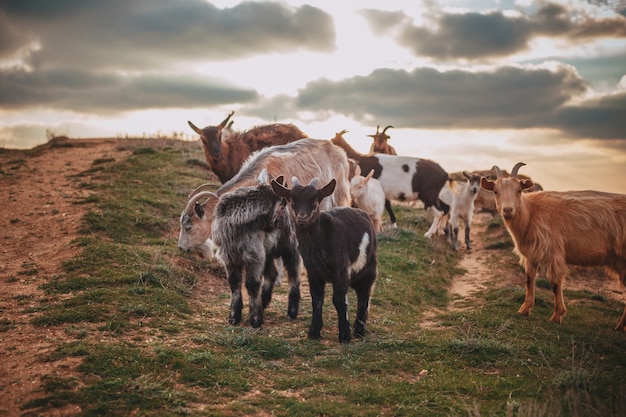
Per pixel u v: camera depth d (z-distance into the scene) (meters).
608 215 9.06
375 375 6.43
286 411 5.41
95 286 8.39
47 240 10.45
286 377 6.21
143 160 17.25
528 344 7.58
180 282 9.09
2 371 5.83
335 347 7.18
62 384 5.51
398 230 15.34
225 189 8.70
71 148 20.09
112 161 17.20
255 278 7.60
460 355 7.05
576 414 5.25
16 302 7.79
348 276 7.17
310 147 10.10
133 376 5.82
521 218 9.18
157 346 6.53
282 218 7.97
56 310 7.34
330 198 10.16
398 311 9.53
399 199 16.55
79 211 11.89
